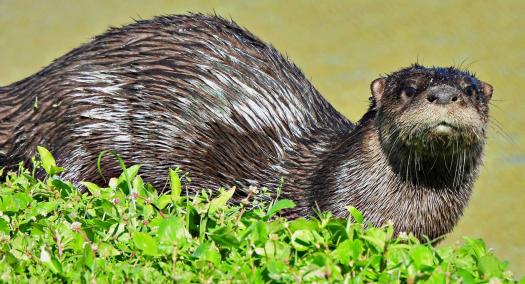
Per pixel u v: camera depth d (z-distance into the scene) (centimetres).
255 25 2484
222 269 930
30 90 1320
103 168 1284
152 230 992
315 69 2227
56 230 975
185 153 1283
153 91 1283
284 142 1287
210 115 1280
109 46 1315
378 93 1212
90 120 1277
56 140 1280
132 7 2622
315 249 948
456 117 1082
